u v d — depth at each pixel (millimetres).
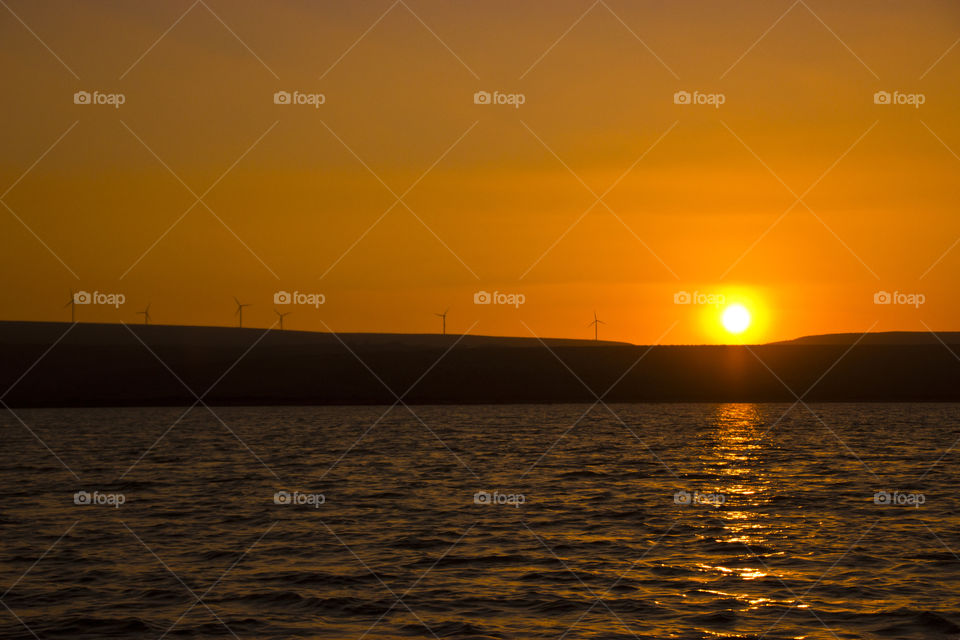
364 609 24641
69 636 22688
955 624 22844
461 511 39594
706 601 24969
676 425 100062
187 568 29188
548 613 24109
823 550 30906
